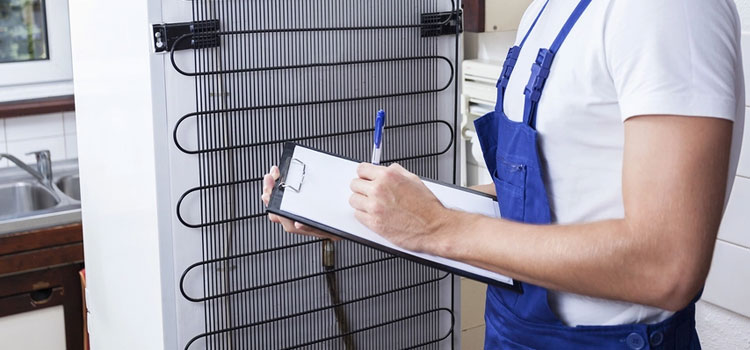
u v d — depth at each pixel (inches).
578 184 38.7
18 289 87.9
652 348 39.2
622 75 34.8
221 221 49.6
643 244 33.2
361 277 55.7
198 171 48.3
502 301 43.8
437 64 55.9
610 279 34.4
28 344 89.8
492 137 46.1
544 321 41.3
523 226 36.8
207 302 50.3
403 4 53.4
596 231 34.5
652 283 33.6
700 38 33.6
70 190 108.9
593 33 36.5
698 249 32.9
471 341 79.0
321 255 53.9
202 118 47.7
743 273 68.0
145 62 45.9
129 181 51.5
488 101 84.7
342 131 52.9
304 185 44.1
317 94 51.4
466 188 45.7
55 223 89.4
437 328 60.0
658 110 33.1
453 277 59.5
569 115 37.9
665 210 32.9
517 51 44.1
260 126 49.7
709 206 33.0
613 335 39.5
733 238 68.4
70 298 91.0
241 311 51.6
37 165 106.4
